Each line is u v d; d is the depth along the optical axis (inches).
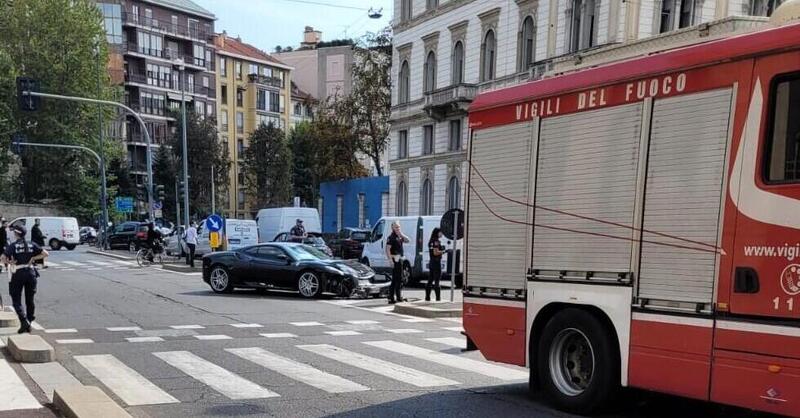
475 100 305.7
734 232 204.2
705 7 1157.7
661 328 223.1
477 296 297.4
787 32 197.5
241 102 3636.8
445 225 609.0
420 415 256.5
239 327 481.1
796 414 187.3
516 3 1413.6
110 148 2369.6
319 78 3624.5
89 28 2260.1
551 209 265.9
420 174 1736.0
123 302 623.2
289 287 698.2
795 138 193.5
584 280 250.2
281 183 2805.1
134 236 1716.3
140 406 266.1
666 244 223.5
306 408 265.3
